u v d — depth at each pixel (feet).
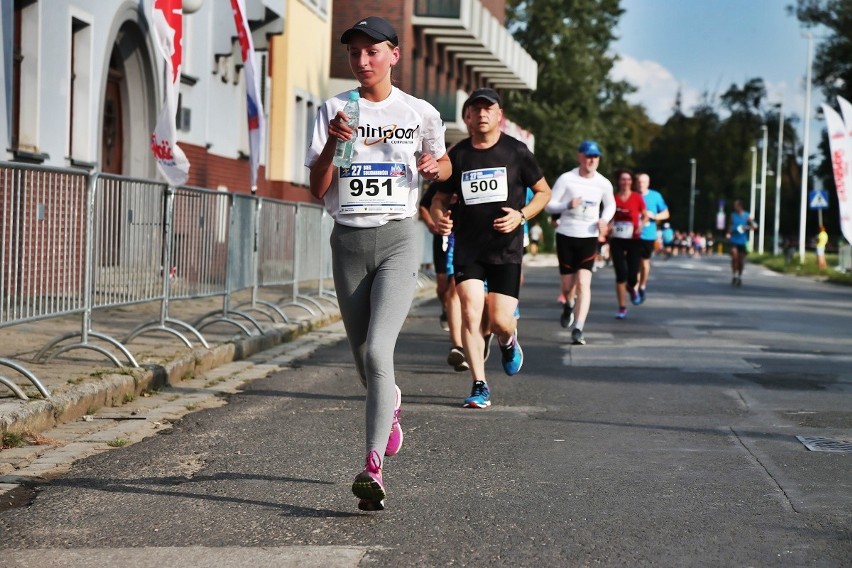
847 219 185.37
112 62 93.25
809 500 28.32
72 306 44.42
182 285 55.21
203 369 51.52
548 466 32.14
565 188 66.33
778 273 233.35
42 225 41.63
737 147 583.58
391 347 26.81
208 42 108.68
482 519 26.09
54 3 75.25
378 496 25.89
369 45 27.66
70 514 26.14
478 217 42.19
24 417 34.88
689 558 23.21
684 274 190.29
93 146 83.25
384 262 27.76
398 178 27.73
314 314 75.97
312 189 28.02
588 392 47.21
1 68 68.59
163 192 52.39
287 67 141.18
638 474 31.19
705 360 58.95
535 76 284.41
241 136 125.29
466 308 42.70
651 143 617.21
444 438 36.29
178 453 33.22
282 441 35.32
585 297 66.44
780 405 44.09
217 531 24.80
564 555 23.31
